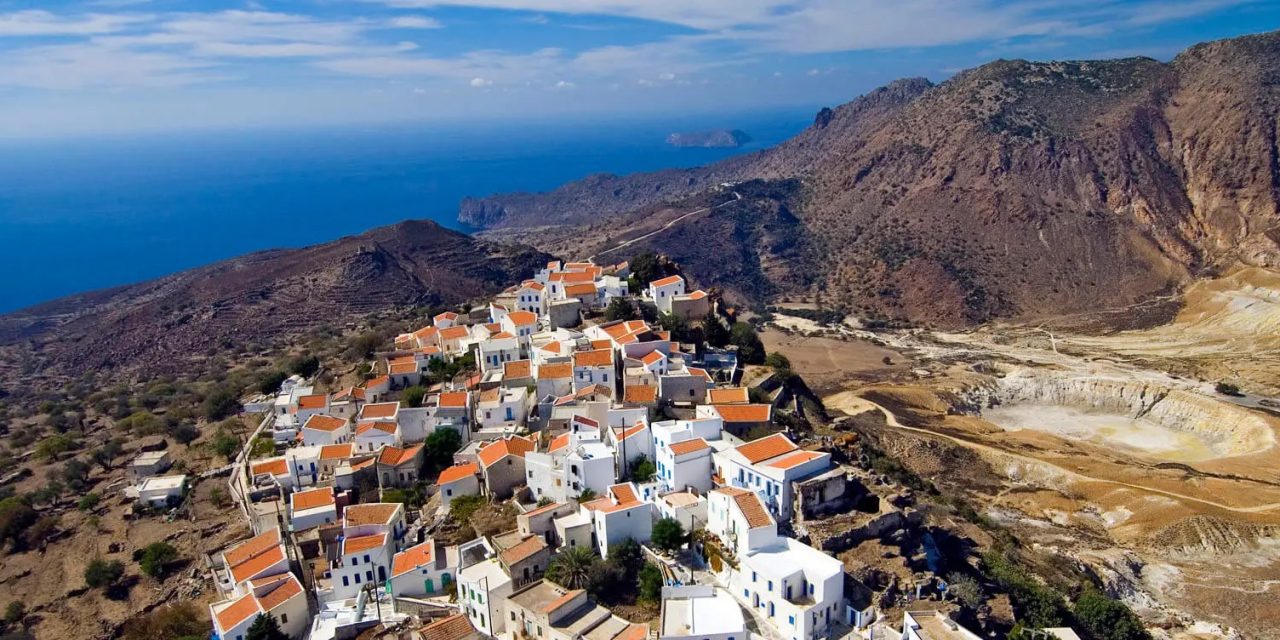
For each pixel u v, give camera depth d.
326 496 100.94
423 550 86.25
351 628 78.38
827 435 124.19
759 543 78.12
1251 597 120.50
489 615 75.75
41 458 153.38
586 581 77.00
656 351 120.56
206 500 119.94
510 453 98.50
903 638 71.44
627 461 97.56
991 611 82.06
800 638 70.81
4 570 110.25
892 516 86.94
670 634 68.38
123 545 111.25
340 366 167.75
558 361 120.81
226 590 92.38
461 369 137.50
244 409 152.25
